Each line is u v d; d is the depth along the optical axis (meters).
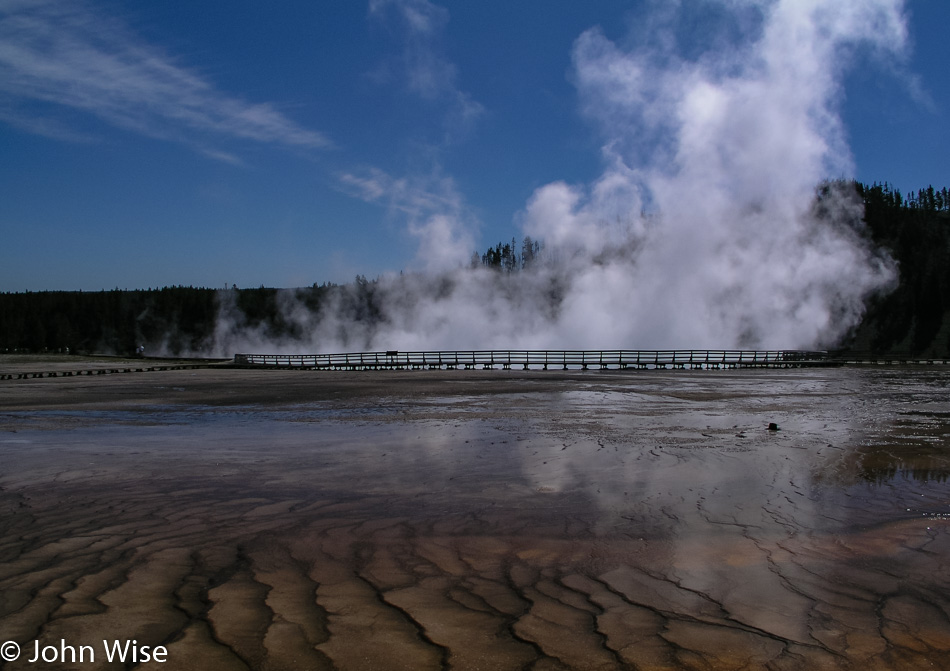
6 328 111.50
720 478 9.36
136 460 11.09
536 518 7.34
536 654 4.23
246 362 54.97
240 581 5.46
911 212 122.94
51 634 4.48
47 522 7.29
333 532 6.87
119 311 124.19
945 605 5.02
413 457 11.14
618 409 18.69
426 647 4.31
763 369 47.03
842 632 4.56
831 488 8.75
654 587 5.34
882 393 24.48
